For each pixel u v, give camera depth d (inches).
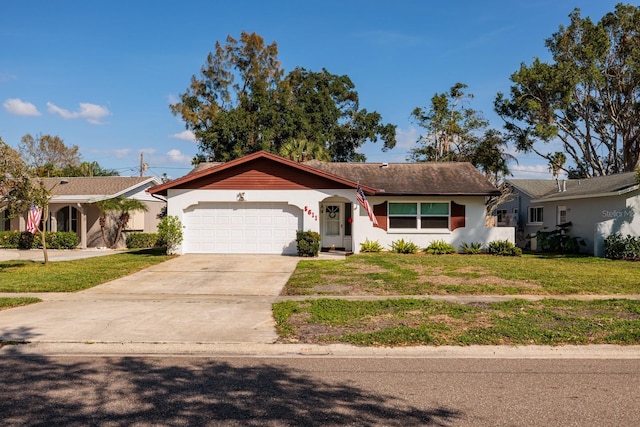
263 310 369.4
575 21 1333.7
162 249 879.7
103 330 305.6
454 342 274.8
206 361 250.8
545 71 1275.8
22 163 580.1
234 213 761.0
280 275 549.3
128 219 1039.6
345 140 1704.0
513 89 1369.3
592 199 896.9
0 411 182.1
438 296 425.4
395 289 455.8
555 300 394.6
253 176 755.4
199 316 347.9
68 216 1046.4
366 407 187.5
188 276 544.1
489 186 877.2
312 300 399.5
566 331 294.7
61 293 446.3
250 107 1556.3
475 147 1480.1
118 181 1107.3
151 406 187.8
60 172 1573.6
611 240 777.6
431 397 198.4
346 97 1707.7
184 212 761.6
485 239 858.1
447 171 949.2
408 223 864.9
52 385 212.1
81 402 191.8
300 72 1753.2
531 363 246.5
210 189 754.8
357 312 348.5
